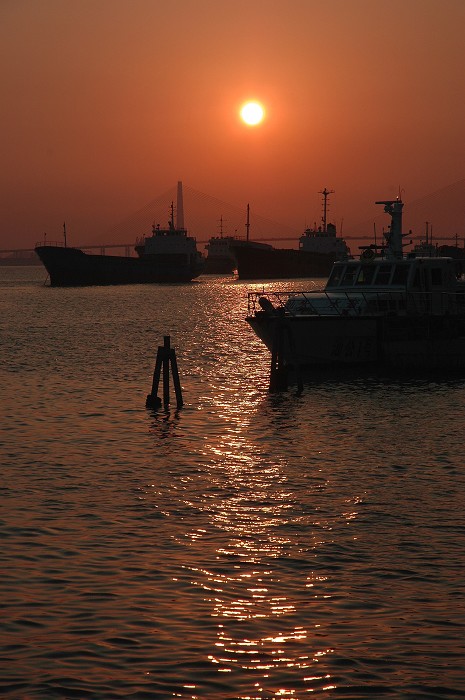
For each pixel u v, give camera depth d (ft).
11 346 284.00
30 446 124.98
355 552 78.02
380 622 63.72
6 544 79.92
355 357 185.98
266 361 241.14
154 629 62.54
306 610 65.77
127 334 334.85
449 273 194.80
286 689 54.70
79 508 91.86
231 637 61.41
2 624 63.10
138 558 76.54
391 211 200.75
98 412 154.20
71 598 67.72
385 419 143.95
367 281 193.88
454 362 189.16
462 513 89.45
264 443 126.62
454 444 123.85
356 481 103.35
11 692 54.08
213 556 77.20
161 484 102.58
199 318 434.71
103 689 54.54
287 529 84.74
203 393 176.55
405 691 54.44
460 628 62.64
